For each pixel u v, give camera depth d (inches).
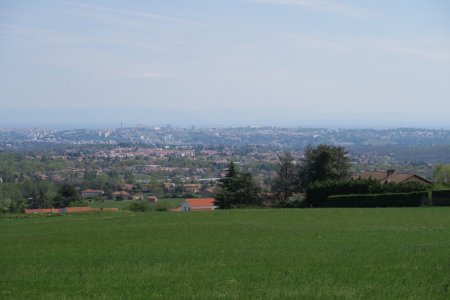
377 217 1846.7
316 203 2874.0
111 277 831.1
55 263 998.4
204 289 723.4
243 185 3366.1
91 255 1093.8
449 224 1587.1
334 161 3528.5
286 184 3646.7
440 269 839.1
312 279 776.9
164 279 802.8
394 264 890.1
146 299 671.8
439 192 2347.4
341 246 1136.8
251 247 1155.9
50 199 4340.6
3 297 702.5
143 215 2282.2
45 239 1427.2
